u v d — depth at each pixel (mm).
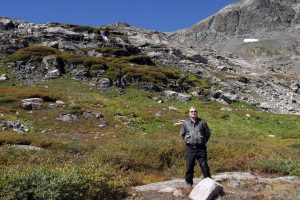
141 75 66562
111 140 35469
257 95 79375
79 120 42250
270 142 41469
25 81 61156
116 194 13516
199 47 134625
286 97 85562
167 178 18188
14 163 16906
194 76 78875
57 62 66125
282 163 18984
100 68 67062
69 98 51000
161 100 59969
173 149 20953
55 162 17547
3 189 11242
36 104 44688
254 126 50312
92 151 23406
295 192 13867
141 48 98688
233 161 19500
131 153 20578
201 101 63531
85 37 90000
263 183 15523
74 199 11891
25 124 38938
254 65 138875
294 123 53531
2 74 62219
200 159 14289
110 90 61094
